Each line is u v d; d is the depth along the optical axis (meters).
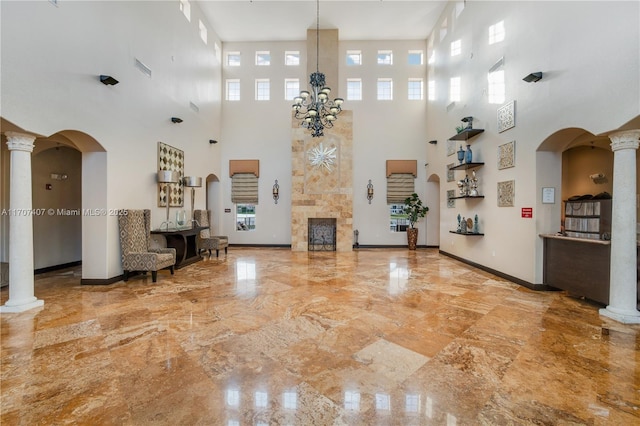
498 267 5.56
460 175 7.08
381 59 9.80
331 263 6.91
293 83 9.81
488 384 2.16
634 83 3.10
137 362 2.45
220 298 4.19
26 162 3.72
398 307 3.82
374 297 4.25
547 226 4.61
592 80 3.57
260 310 3.70
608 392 2.07
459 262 7.05
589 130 3.62
